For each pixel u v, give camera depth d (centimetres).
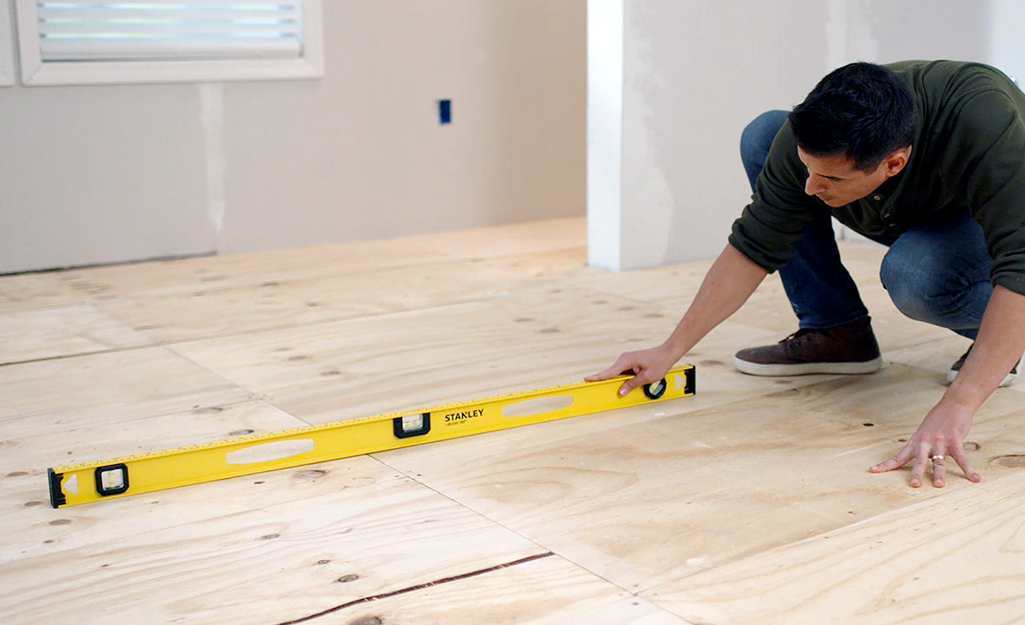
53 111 369
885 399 220
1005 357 169
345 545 156
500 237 441
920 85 177
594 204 368
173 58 387
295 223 422
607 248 366
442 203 455
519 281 349
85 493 173
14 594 142
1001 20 360
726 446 194
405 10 428
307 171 420
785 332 277
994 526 158
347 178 430
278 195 416
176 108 390
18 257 372
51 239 377
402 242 432
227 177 404
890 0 389
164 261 396
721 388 230
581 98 482
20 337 282
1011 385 226
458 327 287
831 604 137
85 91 373
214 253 407
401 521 164
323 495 175
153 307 317
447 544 156
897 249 205
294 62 407
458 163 455
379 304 316
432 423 199
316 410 219
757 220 201
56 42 367
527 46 462
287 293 334
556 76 473
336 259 395
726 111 377
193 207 400
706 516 164
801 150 162
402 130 438
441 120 446
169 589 144
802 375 238
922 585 141
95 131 377
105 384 239
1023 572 144
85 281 359
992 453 187
